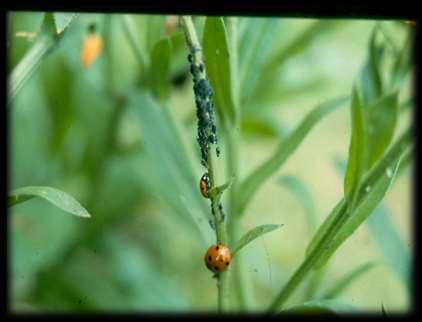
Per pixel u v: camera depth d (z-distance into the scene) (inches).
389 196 16.5
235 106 10.3
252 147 17.8
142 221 15.8
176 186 11.3
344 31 14.7
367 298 14.4
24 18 11.7
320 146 18.5
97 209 14.5
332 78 14.9
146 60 11.5
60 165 14.6
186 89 14.0
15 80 9.2
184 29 8.6
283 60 13.1
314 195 17.8
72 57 13.4
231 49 10.1
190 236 15.5
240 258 11.0
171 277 15.8
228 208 10.6
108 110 14.2
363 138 8.4
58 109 14.3
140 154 14.3
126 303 14.2
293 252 17.2
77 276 14.2
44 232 13.7
